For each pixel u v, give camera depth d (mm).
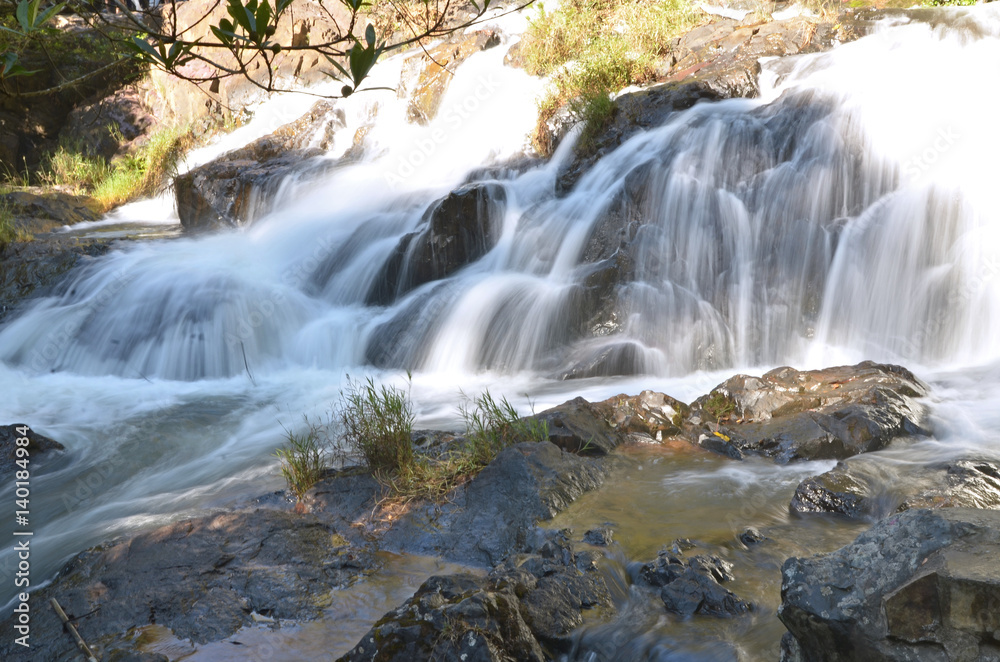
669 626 3311
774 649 3064
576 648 3301
